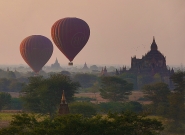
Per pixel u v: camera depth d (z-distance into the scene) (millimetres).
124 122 72188
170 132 141625
